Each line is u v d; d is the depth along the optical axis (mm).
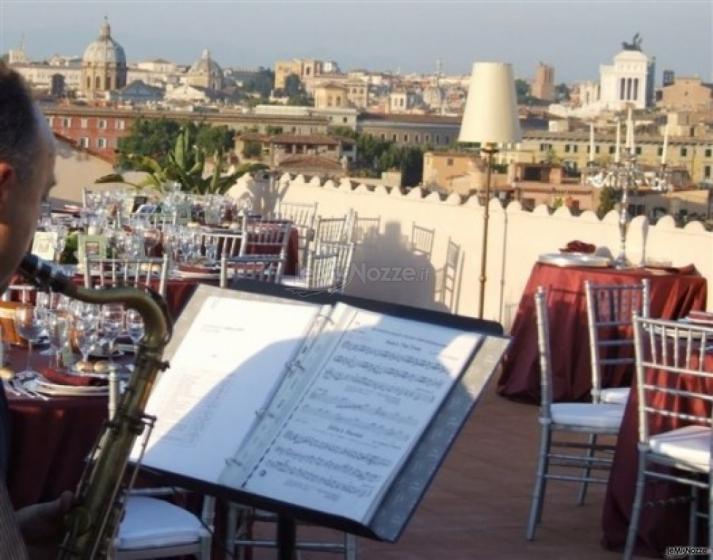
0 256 1744
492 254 9375
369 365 2621
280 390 2682
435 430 2482
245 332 2822
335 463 2504
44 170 1778
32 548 2346
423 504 5395
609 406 5195
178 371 2832
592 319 5625
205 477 2609
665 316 7371
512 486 5746
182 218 9914
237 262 6973
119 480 2492
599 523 5238
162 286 5887
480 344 2561
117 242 7477
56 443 3512
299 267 9438
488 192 9031
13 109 1734
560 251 8008
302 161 32000
